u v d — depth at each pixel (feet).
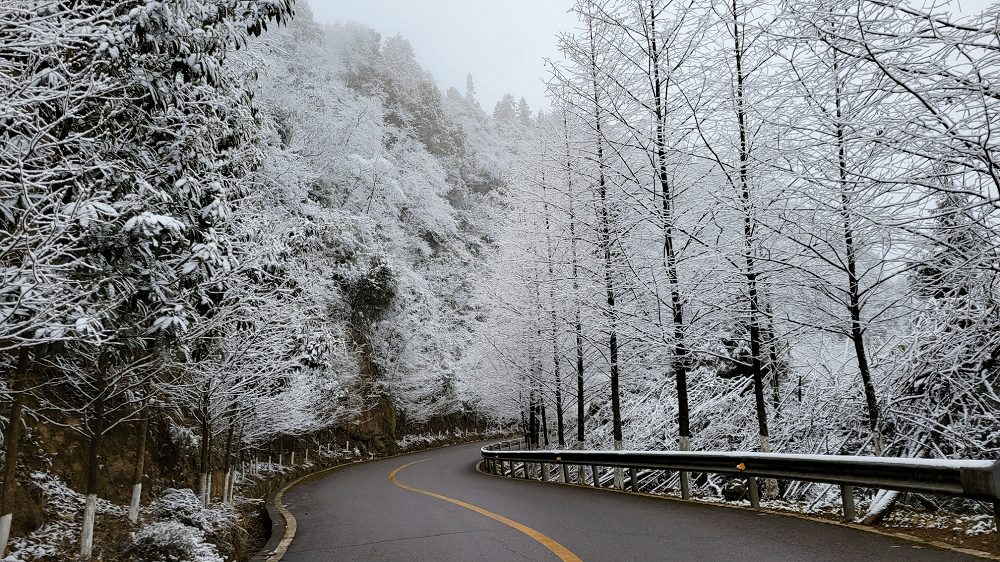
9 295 14.29
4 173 14.07
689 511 24.97
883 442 30.14
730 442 44.37
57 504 22.79
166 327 18.70
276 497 45.68
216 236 20.56
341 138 118.32
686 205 38.42
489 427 169.48
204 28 20.30
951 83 19.29
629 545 18.72
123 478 28.94
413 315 121.29
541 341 59.72
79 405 26.76
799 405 40.37
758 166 31.14
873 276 29.58
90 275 17.57
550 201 50.55
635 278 39.58
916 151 21.09
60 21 16.38
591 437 67.31
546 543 19.83
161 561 20.34
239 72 30.30
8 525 16.31
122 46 16.72
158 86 18.93
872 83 22.29
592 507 27.94
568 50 42.45
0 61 14.40
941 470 15.89
